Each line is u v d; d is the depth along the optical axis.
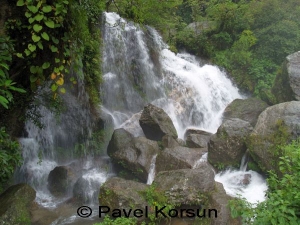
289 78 10.02
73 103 9.07
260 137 7.71
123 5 12.95
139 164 7.67
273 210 3.56
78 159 8.80
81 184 7.35
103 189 6.52
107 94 10.88
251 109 10.70
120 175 7.91
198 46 14.88
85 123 9.28
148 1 13.28
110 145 8.55
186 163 7.62
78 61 5.41
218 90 12.81
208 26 15.55
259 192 7.13
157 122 8.88
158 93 12.40
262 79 13.23
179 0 16.12
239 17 15.05
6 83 4.29
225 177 7.83
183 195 6.43
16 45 4.99
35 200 7.15
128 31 12.27
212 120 11.75
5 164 5.73
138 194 6.39
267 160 7.36
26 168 7.82
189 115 11.52
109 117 9.84
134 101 11.65
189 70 13.30
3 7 4.75
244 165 8.05
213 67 13.82
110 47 11.42
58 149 8.76
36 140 8.26
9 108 6.20
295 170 3.95
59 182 7.60
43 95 7.21
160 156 7.90
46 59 5.17
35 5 4.61
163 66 13.09
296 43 13.38
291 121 7.45
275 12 14.46
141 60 12.45
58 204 7.06
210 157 8.16
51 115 8.52
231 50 14.57
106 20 11.68
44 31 4.81
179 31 15.68
